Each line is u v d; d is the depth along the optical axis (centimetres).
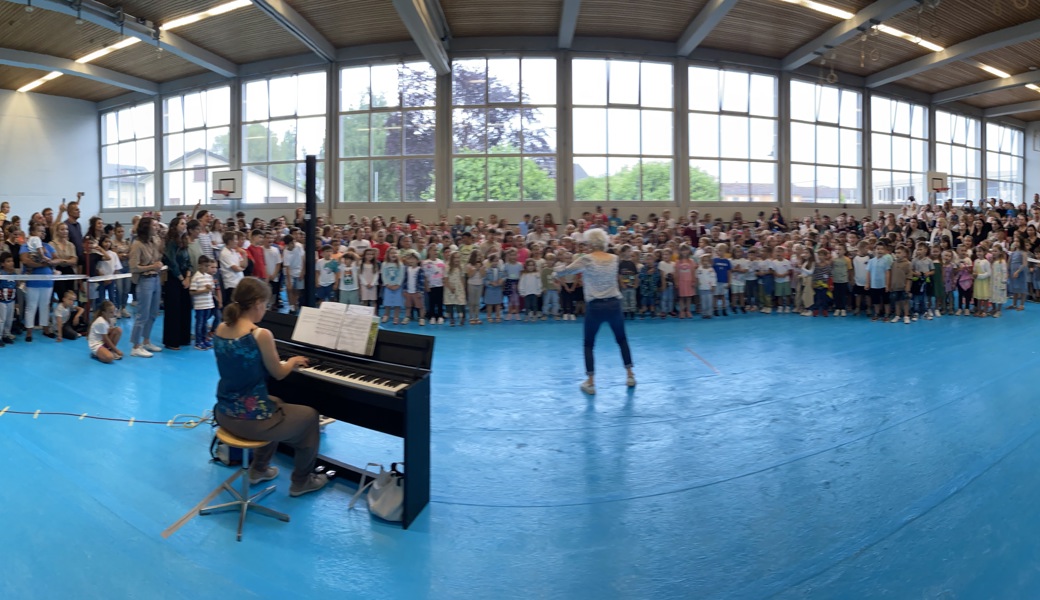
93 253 828
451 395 491
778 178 1636
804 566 232
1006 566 229
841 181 1747
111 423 404
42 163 1864
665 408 452
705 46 1495
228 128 1634
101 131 1964
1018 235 1104
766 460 345
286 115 1561
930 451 355
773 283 1049
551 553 244
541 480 319
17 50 1417
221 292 723
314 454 291
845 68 1667
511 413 440
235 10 1225
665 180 1530
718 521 271
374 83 1491
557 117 1463
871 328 859
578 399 479
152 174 1812
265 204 1593
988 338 756
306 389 342
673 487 309
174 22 1288
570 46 1418
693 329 862
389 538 256
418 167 1491
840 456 349
